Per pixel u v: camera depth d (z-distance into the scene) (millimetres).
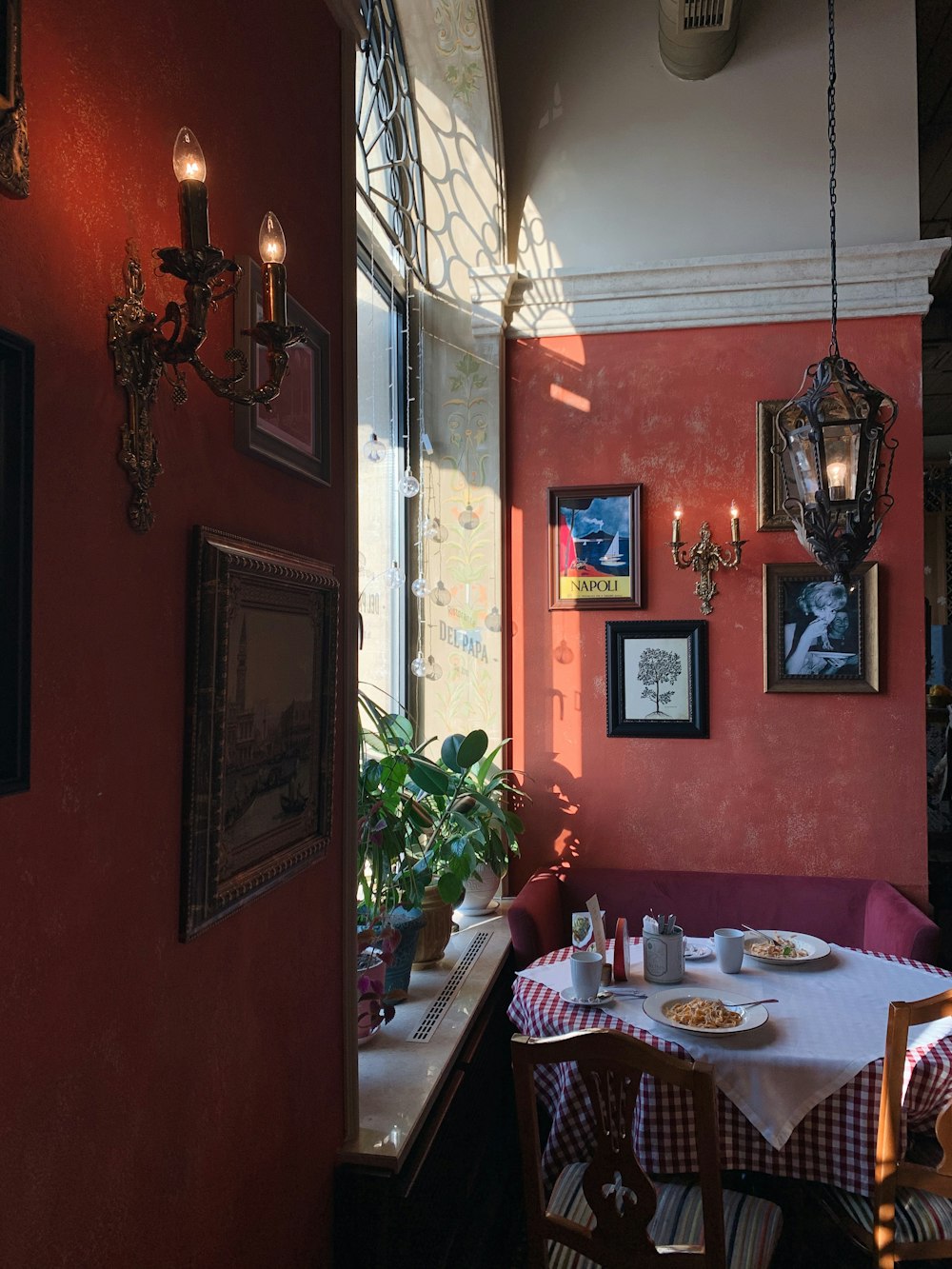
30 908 1002
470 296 3922
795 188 3812
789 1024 2367
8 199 974
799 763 3748
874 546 3707
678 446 3869
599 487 3896
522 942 3287
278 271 1206
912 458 3691
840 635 3717
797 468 2678
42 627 1026
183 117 1360
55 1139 1040
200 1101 1370
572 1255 2039
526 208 3998
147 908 1230
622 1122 1811
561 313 3947
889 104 3764
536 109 4008
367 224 3338
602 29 3982
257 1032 1569
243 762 1478
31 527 969
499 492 3906
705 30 3525
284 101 1737
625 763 3881
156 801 1255
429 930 3045
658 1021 2326
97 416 1127
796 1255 2393
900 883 3658
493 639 3896
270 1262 1600
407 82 3814
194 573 1340
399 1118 2057
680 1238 2031
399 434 3785
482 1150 2740
